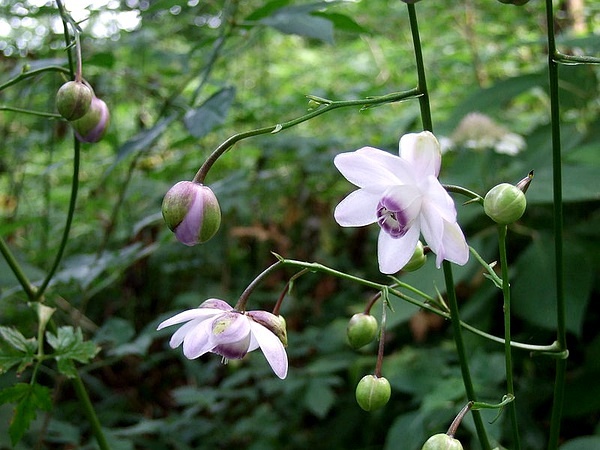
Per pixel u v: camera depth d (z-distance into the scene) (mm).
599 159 406
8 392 253
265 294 532
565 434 398
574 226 435
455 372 357
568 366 420
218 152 200
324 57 892
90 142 266
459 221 427
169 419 421
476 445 344
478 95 485
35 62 349
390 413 424
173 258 558
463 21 714
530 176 189
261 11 352
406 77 754
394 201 188
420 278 390
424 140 186
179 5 323
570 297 374
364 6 763
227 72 677
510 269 414
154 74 588
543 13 636
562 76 495
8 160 645
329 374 442
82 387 291
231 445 442
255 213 601
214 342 190
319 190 624
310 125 751
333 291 534
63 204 652
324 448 427
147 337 349
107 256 363
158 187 549
